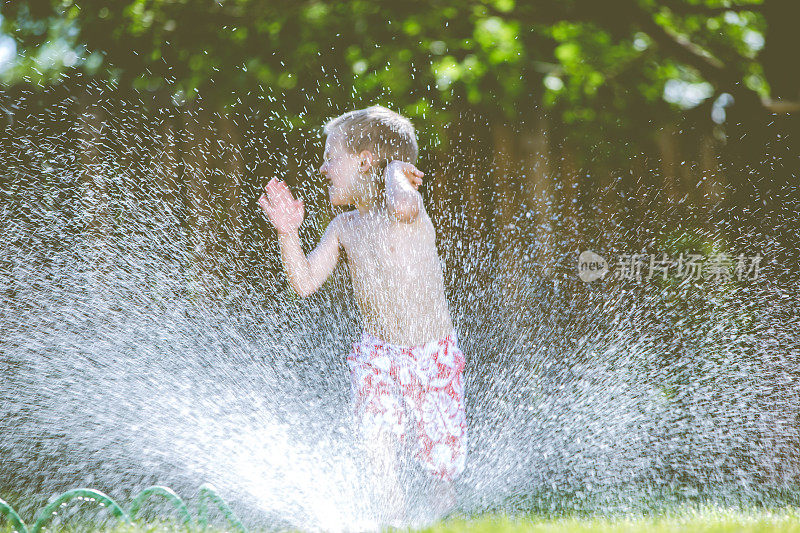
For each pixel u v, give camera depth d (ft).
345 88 27.84
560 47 29.48
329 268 13.94
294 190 25.52
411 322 13.30
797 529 10.91
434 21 28.04
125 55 27.68
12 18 27.89
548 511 13.24
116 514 10.60
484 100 27.86
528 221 25.89
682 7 26.86
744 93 22.71
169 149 25.12
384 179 13.94
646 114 28.89
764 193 21.86
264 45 27.68
